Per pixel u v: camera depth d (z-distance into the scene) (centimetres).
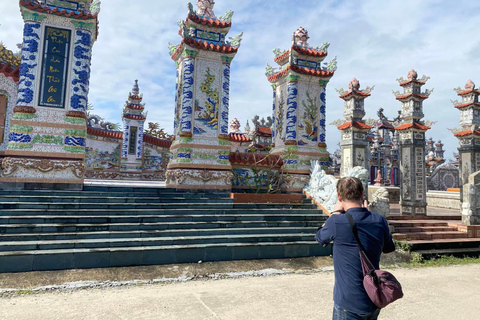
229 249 727
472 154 1316
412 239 930
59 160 920
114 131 2303
